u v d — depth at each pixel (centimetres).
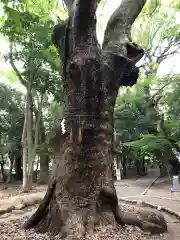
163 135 1861
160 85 2152
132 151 2559
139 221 632
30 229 628
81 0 558
